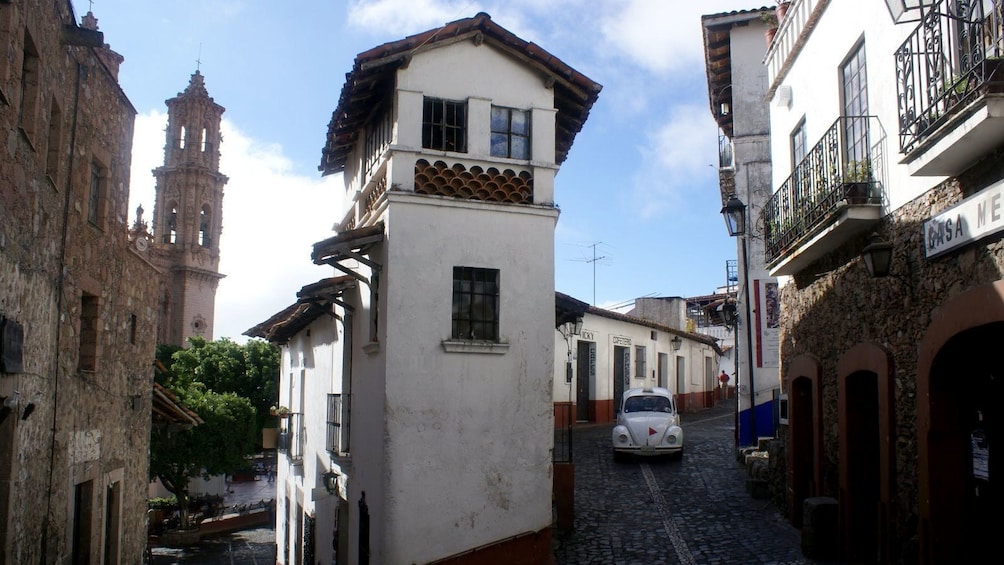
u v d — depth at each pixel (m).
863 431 9.76
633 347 31.11
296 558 18.20
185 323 60.91
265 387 39.16
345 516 13.19
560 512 12.40
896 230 8.38
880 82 8.76
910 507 8.00
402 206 10.76
